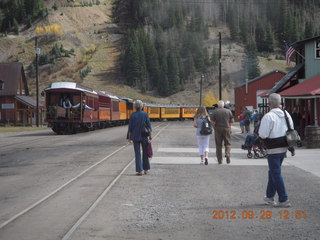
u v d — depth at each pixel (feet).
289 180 33.37
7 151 60.39
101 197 26.91
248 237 18.69
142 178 34.45
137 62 629.92
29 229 19.92
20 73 213.87
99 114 126.41
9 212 23.58
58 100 104.99
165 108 281.33
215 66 625.00
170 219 21.74
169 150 58.13
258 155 48.44
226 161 43.78
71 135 99.50
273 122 23.70
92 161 46.14
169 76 600.39
